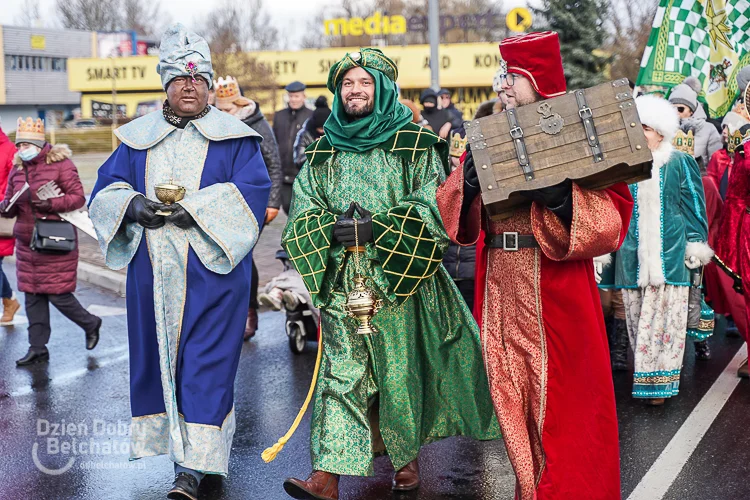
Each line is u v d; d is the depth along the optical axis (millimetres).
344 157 4926
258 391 7070
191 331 5016
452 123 12992
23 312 10047
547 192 4043
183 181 5129
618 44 23906
